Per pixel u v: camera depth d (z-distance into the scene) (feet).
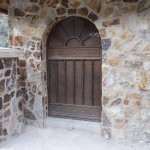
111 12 10.50
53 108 12.97
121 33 10.44
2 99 10.28
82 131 11.87
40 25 11.98
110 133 11.00
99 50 11.68
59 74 12.65
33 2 11.98
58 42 12.47
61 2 11.44
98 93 11.96
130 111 10.59
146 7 9.96
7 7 12.84
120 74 10.61
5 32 26.50
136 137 10.60
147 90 10.27
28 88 12.59
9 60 10.82
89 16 10.96
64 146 10.31
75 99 12.48
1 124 10.24
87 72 12.07
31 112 12.66
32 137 11.28
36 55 12.23
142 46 10.18
